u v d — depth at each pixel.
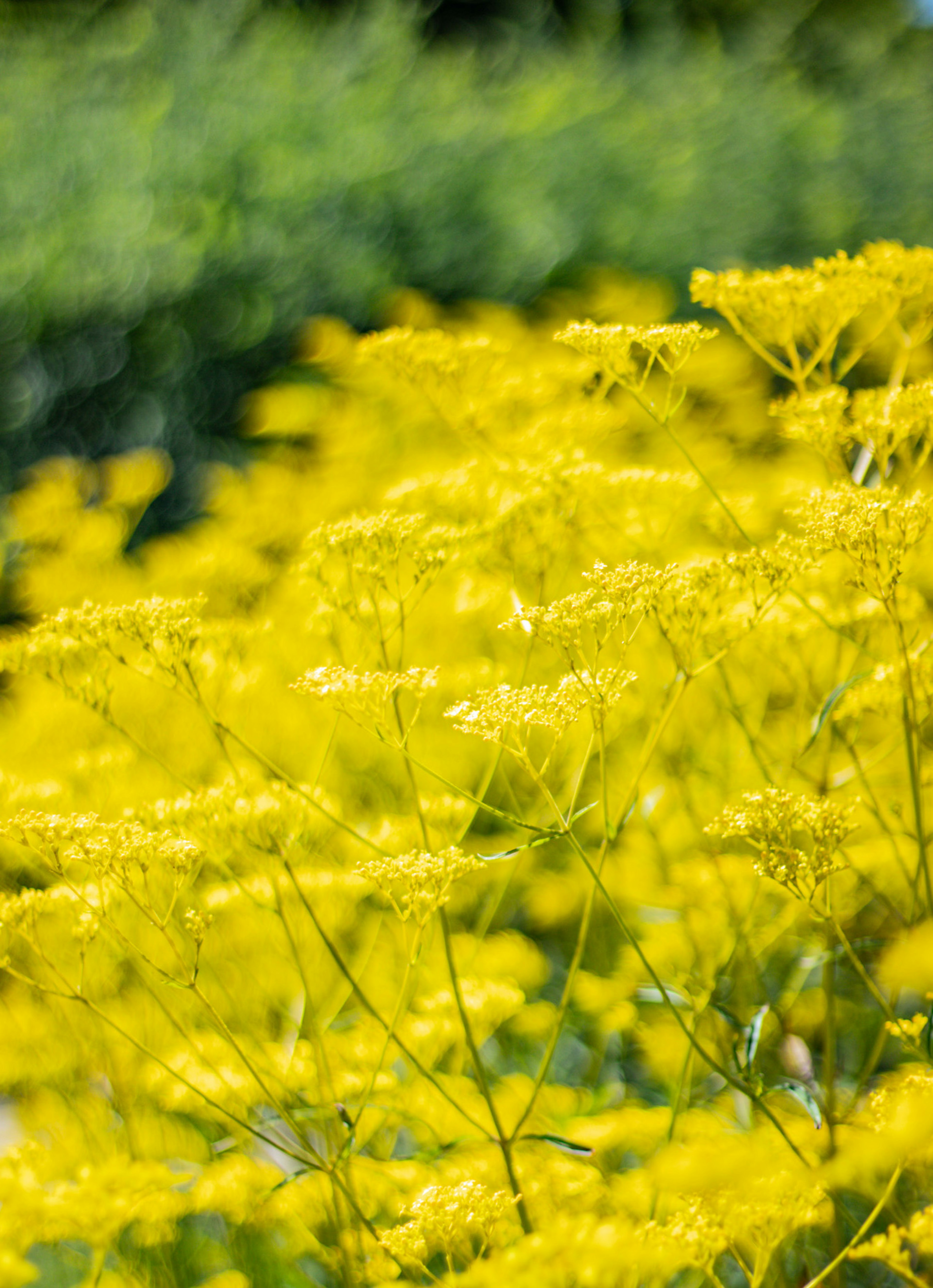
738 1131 2.12
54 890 2.12
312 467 3.12
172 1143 2.14
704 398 2.75
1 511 4.11
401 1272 2.06
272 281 3.91
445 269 3.91
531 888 2.27
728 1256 2.10
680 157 4.21
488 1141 2.08
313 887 2.16
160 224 4.10
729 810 2.05
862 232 4.01
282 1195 2.09
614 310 2.95
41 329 4.11
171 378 3.99
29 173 4.49
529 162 4.17
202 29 5.36
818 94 6.14
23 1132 2.15
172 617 2.11
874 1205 2.11
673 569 2.07
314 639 2.28
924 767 2.18
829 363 2.18
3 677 2.78
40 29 6.04
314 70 4.86
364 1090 2.12
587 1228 1.99
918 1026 2.03
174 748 2.25
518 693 2.05
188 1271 2.15
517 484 2.18
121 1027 2.07
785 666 2.19
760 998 2.18
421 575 2.12
